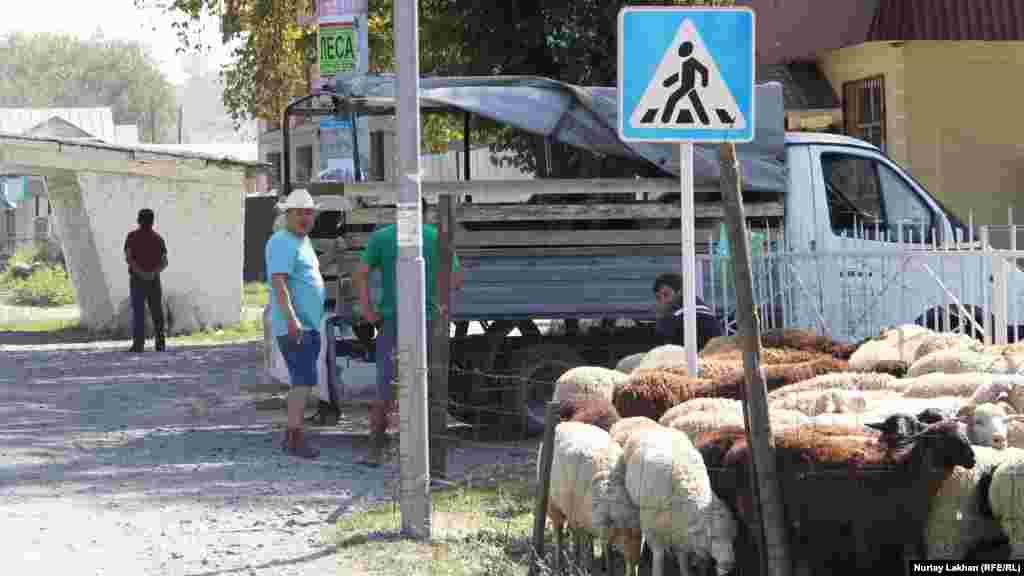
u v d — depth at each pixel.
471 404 13.08
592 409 8.70
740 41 8.29
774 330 11.58
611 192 12.98
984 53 20.67
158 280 22.34
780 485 7.14
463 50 20.19
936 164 20.61
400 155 9.11
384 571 8.22
